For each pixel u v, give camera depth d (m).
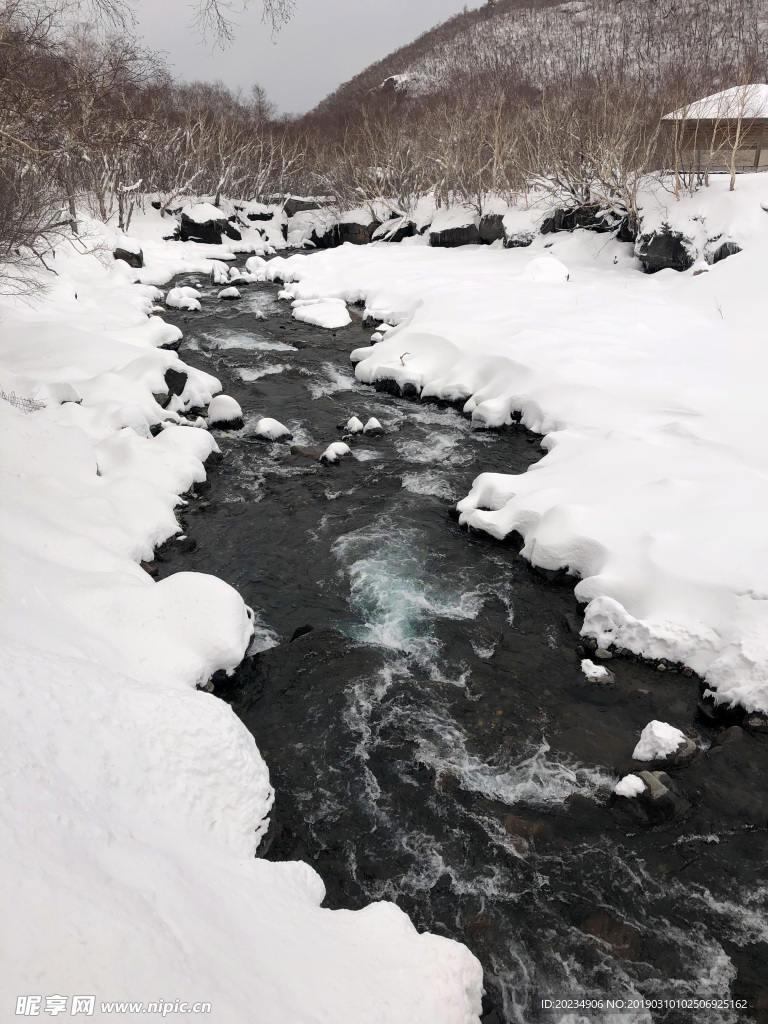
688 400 10.96
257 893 4.04
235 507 9.62
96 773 4.18
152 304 20.05
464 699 6.33
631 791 5.20
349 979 3.56
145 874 3.50
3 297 15.55
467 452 11.12
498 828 5.16
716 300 15.14
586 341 13.27
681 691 6.37
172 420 11.84
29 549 6.71
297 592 7.86
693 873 4.80
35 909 2.89
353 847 5.07
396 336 14.77
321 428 12.10
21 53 11.52
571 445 10.05
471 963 3.96
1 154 11.96
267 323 18.66
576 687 6.46
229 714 5.12
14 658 4.54
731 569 6.79
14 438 8.91
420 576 8.09
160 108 34.72
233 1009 2.95
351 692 6.41
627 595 7.17
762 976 4.20
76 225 23.12
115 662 5.70
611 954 4.35
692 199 19.52
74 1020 2.58
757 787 5.41
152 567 8.13
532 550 8.12
